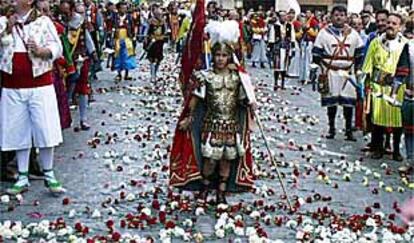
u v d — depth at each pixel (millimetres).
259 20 29344
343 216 8297
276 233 7617
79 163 10633
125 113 15445
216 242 7258
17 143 8547
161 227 7719
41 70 8461
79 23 12570
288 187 9609
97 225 7707
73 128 13453
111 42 25125
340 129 14570
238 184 8406
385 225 7973
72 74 12375
